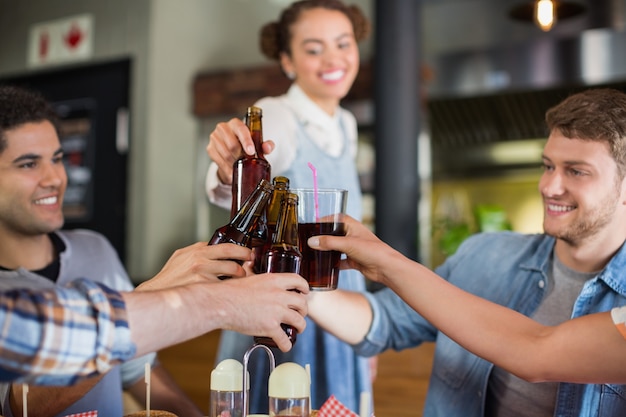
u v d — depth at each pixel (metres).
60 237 1.75
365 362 1.93
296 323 1.10
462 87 4.04
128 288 1.81
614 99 1.36
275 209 1.20
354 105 3.86
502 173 4.57
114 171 4.05
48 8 4.37
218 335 2.76
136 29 4.09
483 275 1.60
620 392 1.36
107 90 4.13
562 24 3.82
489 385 1.52
